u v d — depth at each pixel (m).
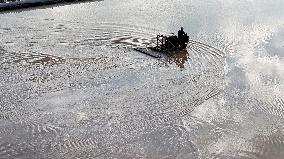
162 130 17.66
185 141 16.86
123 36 30.50
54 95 20.66
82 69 23.97
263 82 22.86
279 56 26.86
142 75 23.36
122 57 26.09
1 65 24.28
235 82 22.75
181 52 27.31
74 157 15.67
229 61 25.88
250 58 26.48
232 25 34.06
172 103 20.09
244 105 20.16
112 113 18.98
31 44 28.22
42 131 17.41
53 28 32.25
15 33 30.73
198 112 19.31
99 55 26.33
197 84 22.34
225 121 18.53
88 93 20.95
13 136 17.02
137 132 17.47
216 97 20.91
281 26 33.84
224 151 16.20
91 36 30.28
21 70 23.61
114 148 16.30
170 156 15.82
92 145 16.48
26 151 16.03
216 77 23.33
